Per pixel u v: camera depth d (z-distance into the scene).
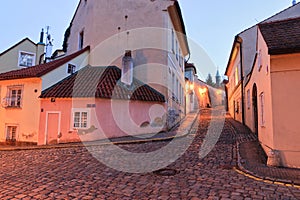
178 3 16.30
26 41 22.94
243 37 17.00
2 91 14.65
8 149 11.48
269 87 7.29
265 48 7.84
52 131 12.98
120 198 4.58
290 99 6.80
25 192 5.00
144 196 4.66
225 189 4.93
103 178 5.91
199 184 5.28
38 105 13.34
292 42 6.86
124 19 17.20
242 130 14.24
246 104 16.08
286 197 4.48
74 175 6.21
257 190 4.84
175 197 4.56
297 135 6.62
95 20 17.80
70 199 4.57
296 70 6.82
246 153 8.32
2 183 5.68
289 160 6.59
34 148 11.47
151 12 16.77
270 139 7.32
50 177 6.08
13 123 13.92
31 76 13.21
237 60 19.72
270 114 7.24
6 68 21.48
